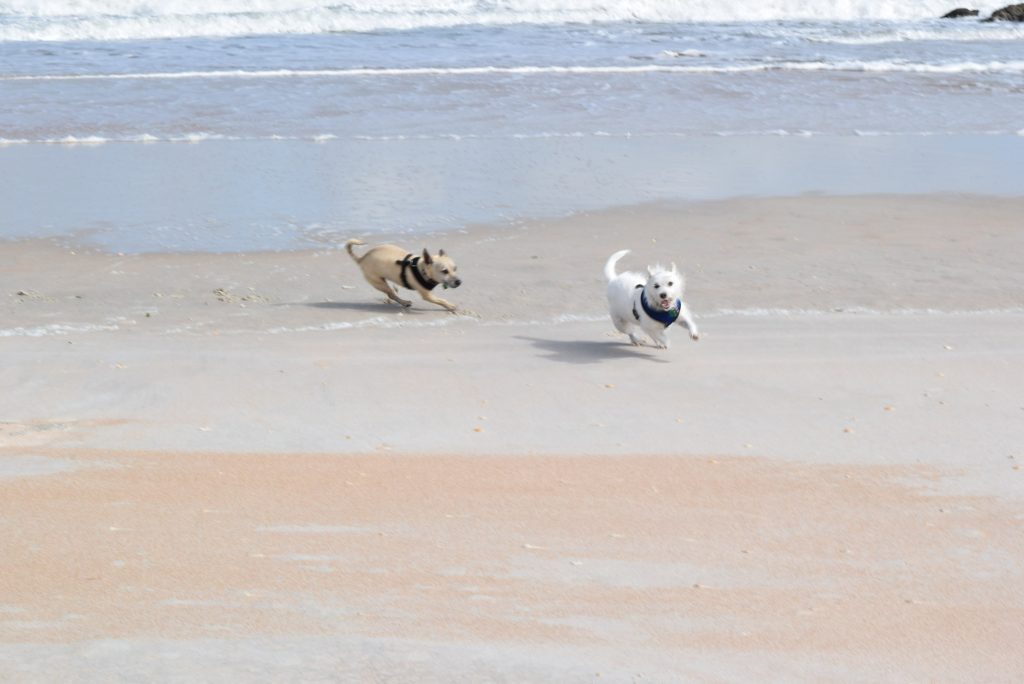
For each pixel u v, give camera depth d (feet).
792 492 26.73
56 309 44.86
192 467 28.02
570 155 74.28
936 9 159.02
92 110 87.97
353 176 68.54
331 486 26.86
